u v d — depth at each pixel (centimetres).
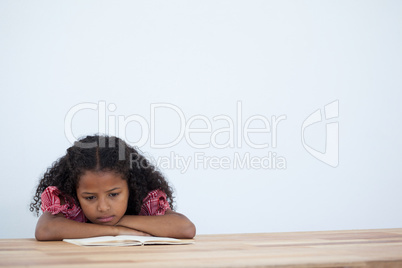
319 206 411
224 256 142
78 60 366
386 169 426
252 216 397
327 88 414
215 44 393
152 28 380
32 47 359
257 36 401
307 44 411
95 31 369
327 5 416
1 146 350
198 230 385
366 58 423
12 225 349
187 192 384
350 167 418
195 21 389
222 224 391
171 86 383
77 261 131
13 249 161
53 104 361
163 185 230
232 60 396
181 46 386
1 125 351
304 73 410
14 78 355
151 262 128
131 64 375
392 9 426
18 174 352
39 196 238
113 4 374
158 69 380
